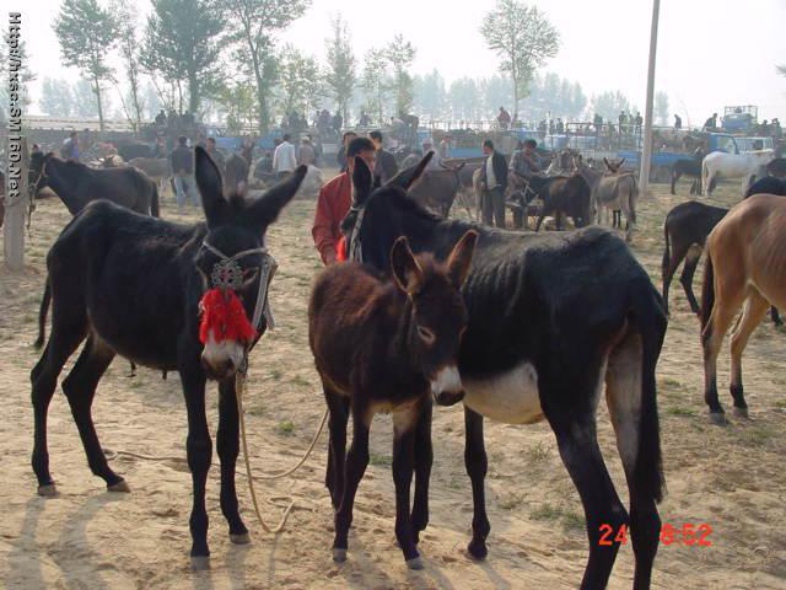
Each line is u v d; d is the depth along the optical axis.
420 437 5.06
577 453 4.21
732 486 6.43
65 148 31.34
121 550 4.67
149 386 8.49
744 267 7.89
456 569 4.92
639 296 4.14
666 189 37.62
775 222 7.69
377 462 6.84
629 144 47.25
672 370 9.64
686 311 12.99
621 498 6.23
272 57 52.44
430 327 4.20
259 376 8.92
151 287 5.04
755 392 8.83
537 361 4.34
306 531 5.20
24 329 10.38
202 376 4.77
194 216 23.42
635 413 4.39
